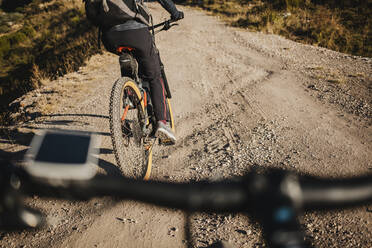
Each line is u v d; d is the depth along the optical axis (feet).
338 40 48.11
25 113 16.78
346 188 2.39
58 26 79.77
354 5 60.13
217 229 6.88
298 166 9.64
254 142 11.82
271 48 34.86
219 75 23.32
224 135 12.69
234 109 16.03
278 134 12.50
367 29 51.24
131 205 7.91
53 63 38.45
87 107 16.69
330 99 16.97
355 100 16.51
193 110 16.29
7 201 4.48
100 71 24.48
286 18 55.11
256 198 2.00
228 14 64.28
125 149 8.35
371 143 11.35
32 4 142.72
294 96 17.84
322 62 28.04
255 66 26.66
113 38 8.61
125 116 8.71
